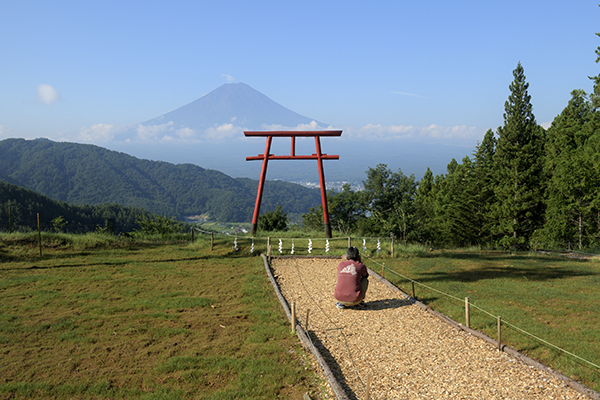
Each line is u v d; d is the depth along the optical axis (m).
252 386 4.88
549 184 35.69
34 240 14.55
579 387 4.69
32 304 8.03
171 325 7.09
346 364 5.57
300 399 4.60
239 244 16.20
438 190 58.81
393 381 5.06
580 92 37.47
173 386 4.86
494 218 40.38
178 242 17.86
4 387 4.67
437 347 6.18
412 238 23.91
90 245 15.16
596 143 28.78
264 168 18.92
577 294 9.24
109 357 5.69
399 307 8.40
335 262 13.15
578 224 33.16
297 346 6.20
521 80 38.88
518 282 10.59
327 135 18.44
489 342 6.29
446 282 10.53
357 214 51.94
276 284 10.01
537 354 5.82
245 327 7.07
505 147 39.25
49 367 5.32
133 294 9.06
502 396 4.62
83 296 8.72
